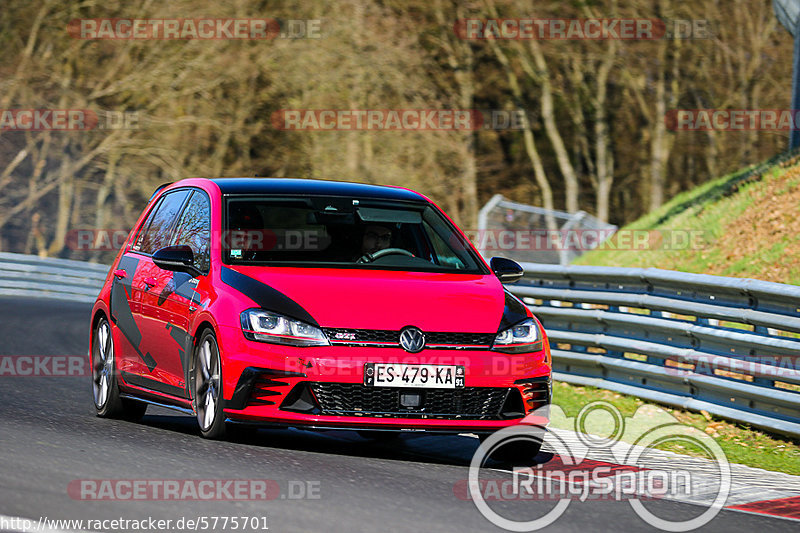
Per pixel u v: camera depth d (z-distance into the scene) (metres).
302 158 126.44
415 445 27.38
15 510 16.98
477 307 25.08
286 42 124.69
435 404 23.81
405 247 28.23
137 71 126.44
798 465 27.64
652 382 34.59
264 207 27.39
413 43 130.50
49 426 26.52
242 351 23.70
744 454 28.77
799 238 52.66
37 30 127.44
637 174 158.00
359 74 125.31
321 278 25.23
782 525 20.22
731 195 64.25
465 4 139.38
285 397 23.36
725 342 31.95
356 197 28.84
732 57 153.62
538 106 150.00
